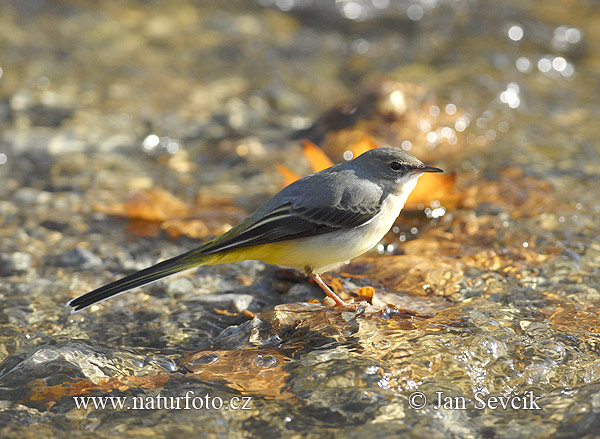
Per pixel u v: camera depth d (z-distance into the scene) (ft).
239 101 59.82
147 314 31.96
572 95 59.67
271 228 30.42
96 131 54.39
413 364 26.05
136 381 26.21
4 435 23.06
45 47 68.03
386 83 56.80
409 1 78.89
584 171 45.78
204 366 27.09
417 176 32.42
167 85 62.54
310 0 79.82
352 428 23.17
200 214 42.60
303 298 33.30
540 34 71.51
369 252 37.45
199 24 75.00
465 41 70.74
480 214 40.27
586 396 24.17
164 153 52.01
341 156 49.80
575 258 35.14
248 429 23.32
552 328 28.68
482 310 30.27
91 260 37.19
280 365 26.68
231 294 33.60
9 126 54.60
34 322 31.24
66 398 25.03
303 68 66.49
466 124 53.72
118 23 74.23
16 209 43.19
